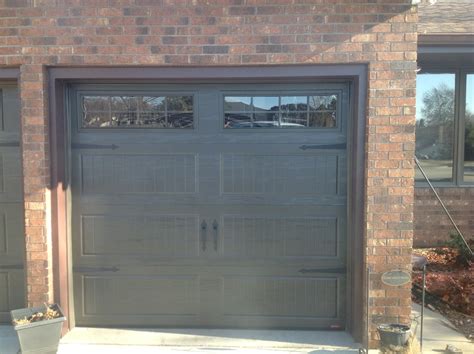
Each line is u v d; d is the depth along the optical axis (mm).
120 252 4809
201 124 4727
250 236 4766
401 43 4238
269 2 4285
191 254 4793
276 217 4742
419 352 4082
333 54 4281
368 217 4355
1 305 4883
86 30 4355
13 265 4863
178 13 4324
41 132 4438
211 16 4312
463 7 7305
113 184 4773
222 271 4789
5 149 4816
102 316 4840
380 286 4387
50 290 4566
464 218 7668
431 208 7625
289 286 4777
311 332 4734
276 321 4793
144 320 4840
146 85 4703
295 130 4695
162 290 4828
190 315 4828
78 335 4652
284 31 4297
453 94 7656
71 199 4777
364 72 4344
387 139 4305
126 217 4793
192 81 4582
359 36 4258
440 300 5617
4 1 4363
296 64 4336
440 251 7137
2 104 4785
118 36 4352
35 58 4387
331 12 4266
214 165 4746
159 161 4762
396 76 4262
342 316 4758
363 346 4355
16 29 4379
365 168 4375
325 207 4715
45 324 4027
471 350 4375
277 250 4758
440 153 7746
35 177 4469
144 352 4312
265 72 4398
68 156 4734
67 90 4676
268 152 4723
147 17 4332
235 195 4750
